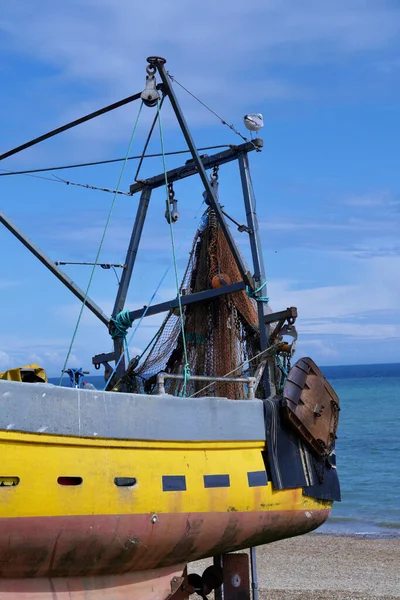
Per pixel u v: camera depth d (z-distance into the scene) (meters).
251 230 13.31
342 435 62.94
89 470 8.91
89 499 8.88
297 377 11.44
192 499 9.87
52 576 9.14
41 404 8.55
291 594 17.41
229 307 13.59
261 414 11.00
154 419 9.59
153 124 13.02
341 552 23.38
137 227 14.69
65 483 8.74
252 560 12.67
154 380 13.73
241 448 10.66
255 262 13.17
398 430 65.81
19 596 8.89
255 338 13.80
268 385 12.69
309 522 11.69
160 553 9.84
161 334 13.84
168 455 9.75
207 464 10.15
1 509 8.24
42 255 13.04
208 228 13.96
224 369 13.44
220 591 11.74
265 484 10.81
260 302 12.95
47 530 8.59
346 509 32.09
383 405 97.31
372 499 34.31
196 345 13.66
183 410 9.95
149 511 9.43
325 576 20.06
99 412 9.05
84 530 8.87
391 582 19.38
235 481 10.39
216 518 10.17
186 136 12.39
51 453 8.63
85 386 10.41
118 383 13.45
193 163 14.09
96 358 14.50
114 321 14.11
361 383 172.88
